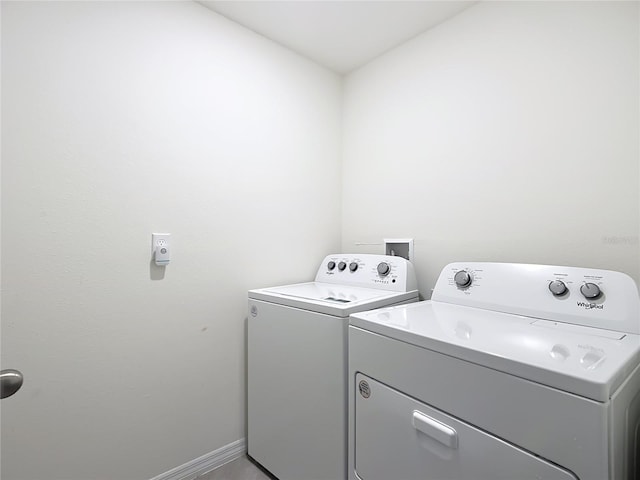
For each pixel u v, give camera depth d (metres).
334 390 1.12
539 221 1.28
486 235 1.43
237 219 1.58
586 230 1.17
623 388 0.65
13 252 1.03
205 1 1.45
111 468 1.22
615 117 1.11
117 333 1.23
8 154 1.02
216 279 1.50
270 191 1.72
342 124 2.12
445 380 0.79
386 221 1.85
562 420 0.61
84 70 1.15
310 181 1.92
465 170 1.51
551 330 0.90
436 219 1.62
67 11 1.12
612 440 0.59
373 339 0.98
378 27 1.64
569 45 1.21
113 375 1.22
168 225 1.36
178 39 1.39
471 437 0.74
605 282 0.97
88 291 1.16
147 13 1.31
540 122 1.28
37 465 1.08
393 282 1.53
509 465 0.68
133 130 1.26
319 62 1.97
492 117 1.42
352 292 1.50
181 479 1.39
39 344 1.08
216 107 1.51
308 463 1.22
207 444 1.48
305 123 1.89
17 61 1.03
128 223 1.25
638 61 1.07
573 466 0.60
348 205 2.07
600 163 1.14
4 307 1.02
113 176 1.22
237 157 1.58
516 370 0.68
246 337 1.61
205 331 1.47
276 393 1.38
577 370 0.62
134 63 1.27
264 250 1.69
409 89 1.74
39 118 1.07
